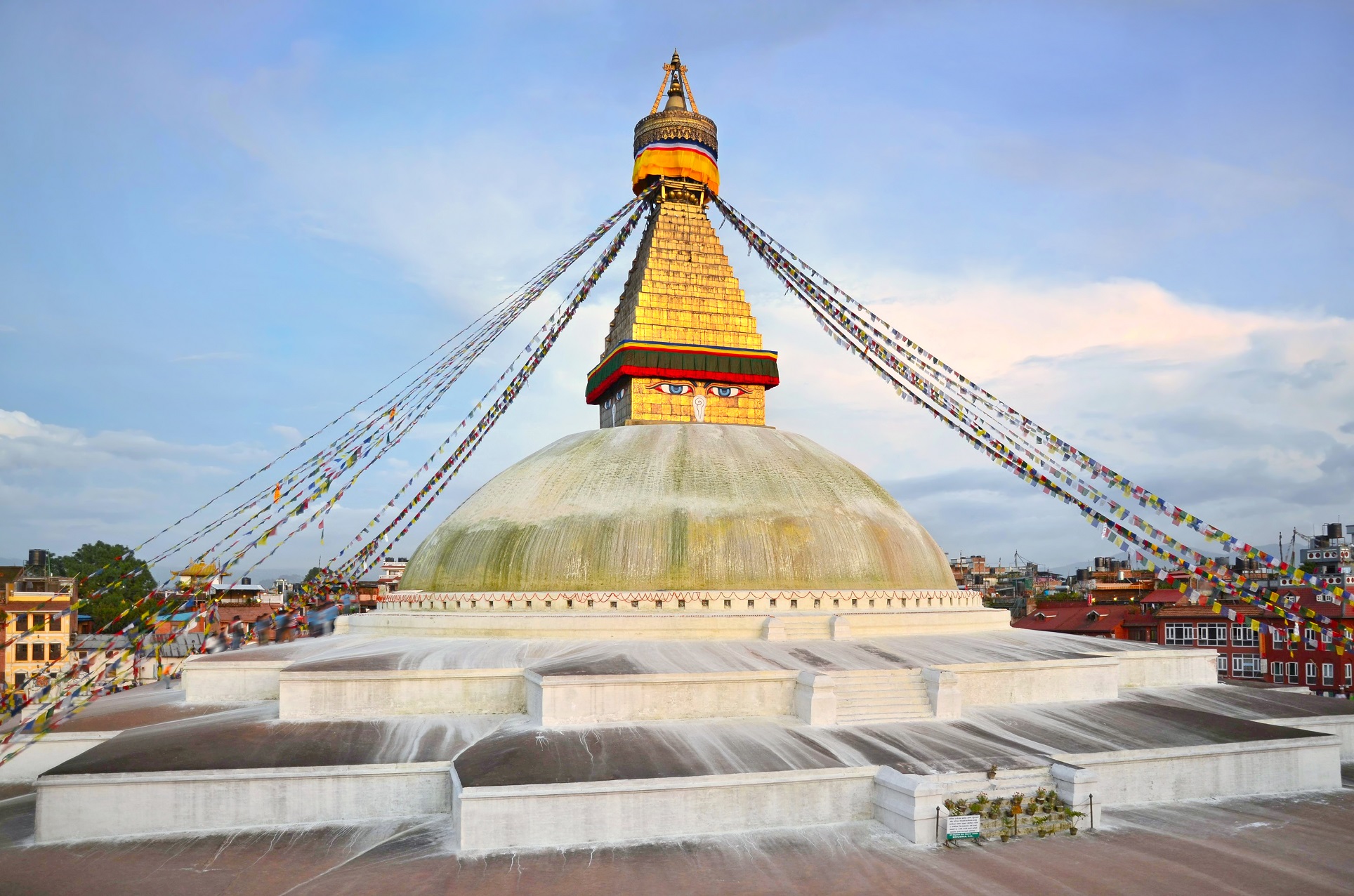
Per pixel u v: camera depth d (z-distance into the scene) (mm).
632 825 14141
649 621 21516
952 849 13898
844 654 20359
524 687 18766
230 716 18828
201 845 14195
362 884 12578
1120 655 21828
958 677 19328
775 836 14359
